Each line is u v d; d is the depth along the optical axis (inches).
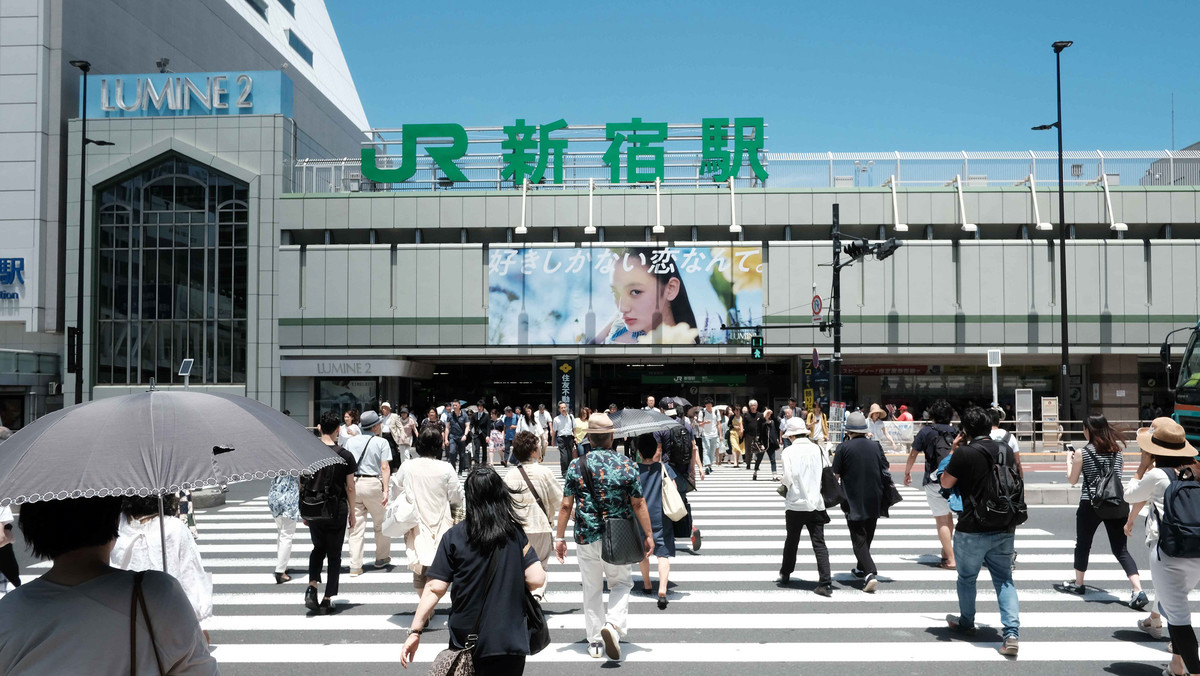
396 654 260.7
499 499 169.9
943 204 1241.4
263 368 1266.0
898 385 1311.5
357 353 1259.2
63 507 106.9
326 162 1344.7
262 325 1269.7
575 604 327.6
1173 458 240.8
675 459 367.6
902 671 239.8
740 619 297.9
